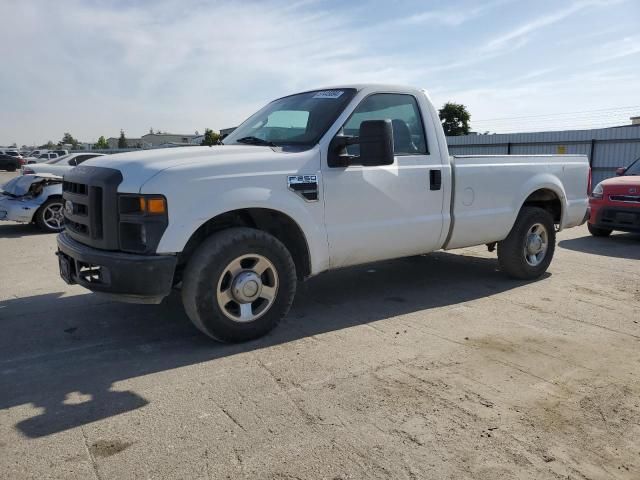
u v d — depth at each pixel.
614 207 9.08
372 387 3.37
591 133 23.92
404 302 5.27
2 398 3.25
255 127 5.21
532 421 2.96
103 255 3.71
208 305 3.86
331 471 2.51
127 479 2.45
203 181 3.77
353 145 4.67
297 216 4.19
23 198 10.42
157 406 3.13
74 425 2.92
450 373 3.58
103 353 3.97
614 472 2.50
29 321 4.72
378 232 4.73
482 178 5.48
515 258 5.96
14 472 2.50
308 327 4.52
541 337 4.28
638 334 4.36
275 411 3.06
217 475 2.48
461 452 2.66
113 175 3.77
